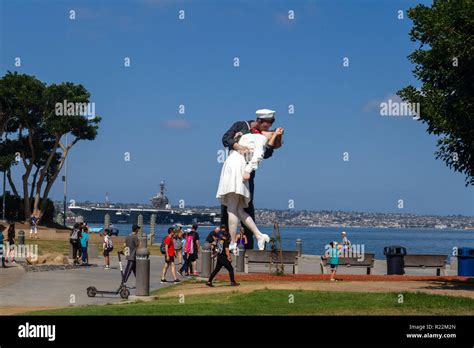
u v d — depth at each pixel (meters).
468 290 19.80
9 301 19.86
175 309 15.48
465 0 19.44
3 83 76.56
